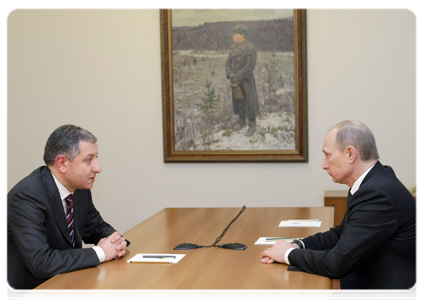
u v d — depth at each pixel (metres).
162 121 5.90
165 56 5.82
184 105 5.85
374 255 2.30
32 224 2.39
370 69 5.57
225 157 5.80
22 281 2.51
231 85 5.76
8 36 6.12
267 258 2.42
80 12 6.01
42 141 6.13
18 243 2.38
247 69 5.72
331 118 5.66
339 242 2.20
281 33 5.65
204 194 5.92
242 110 5.76
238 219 3.59
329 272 2.16
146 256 2.53
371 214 2.17
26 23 6.09
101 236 3.06
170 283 2.08
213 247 2.74
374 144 2.38
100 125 6.04
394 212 2.17
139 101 5.96
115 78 5.99
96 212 3.19
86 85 6.04
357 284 2.46
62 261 2.30
